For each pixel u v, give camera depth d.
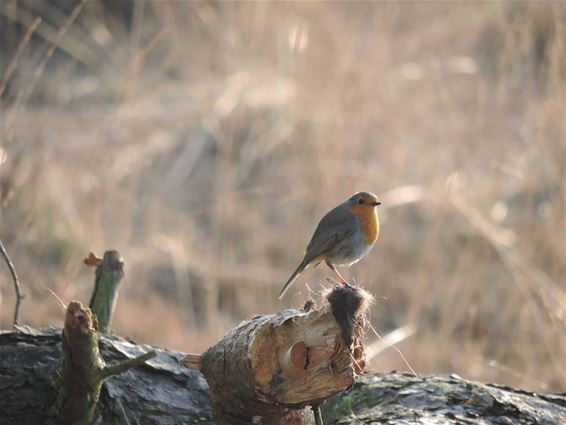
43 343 5.28
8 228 10.91
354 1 14.46
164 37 15.88
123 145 13.00
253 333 4.42
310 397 4.43
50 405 5.07
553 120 11.01
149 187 13.66
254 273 11.48
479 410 5.39
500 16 13.13
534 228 11.05
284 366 4.37
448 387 5.57
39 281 11.06
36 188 11.27
